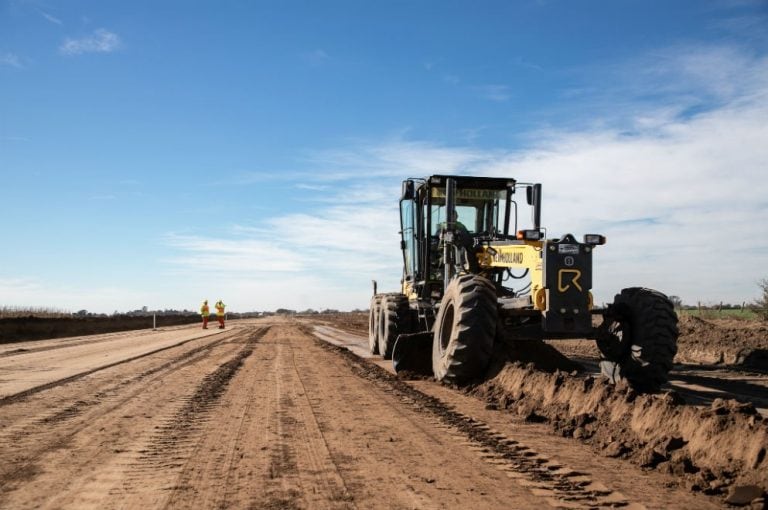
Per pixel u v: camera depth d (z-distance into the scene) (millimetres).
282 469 4707
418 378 10227
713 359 13781
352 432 5988
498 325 8914
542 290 8094
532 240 8258
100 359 14273
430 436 5793
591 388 6371
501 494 4062
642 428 5332
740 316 25406
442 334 9625
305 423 6453
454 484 4289
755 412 4867
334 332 32062
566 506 3816
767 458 4133
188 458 5047
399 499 3977
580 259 8141
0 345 20141
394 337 13594
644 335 8047
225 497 4043
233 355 15547
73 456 5129
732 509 3740
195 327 42562
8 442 5652
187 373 11281
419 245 12750
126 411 7234
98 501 3979
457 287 8844
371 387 9234
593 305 8383
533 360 9586
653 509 3754
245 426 6316
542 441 5559
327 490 4176
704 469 4398
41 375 10953
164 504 3916
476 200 12148
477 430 6047
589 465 4750
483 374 8867
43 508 3850
